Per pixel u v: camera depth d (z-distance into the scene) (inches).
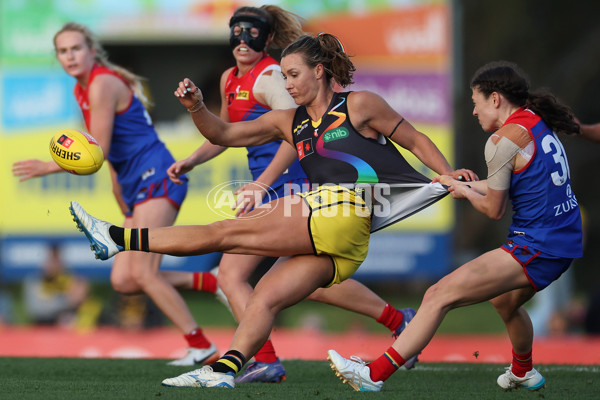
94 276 1884.8
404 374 839.7
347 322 1957.4
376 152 658.2
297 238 639.1
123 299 1612.9
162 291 913.5
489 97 663.8
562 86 2800.2
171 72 1993.1
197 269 1824.6
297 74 657.0
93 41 919.0
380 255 1854.1
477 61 2790.4
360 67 1846.7
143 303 1603.1
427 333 639.8
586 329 1512.1
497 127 668.7
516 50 2832.2
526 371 708.0
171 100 1995.6
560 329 1519.4
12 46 1860.2
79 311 1722.4
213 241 639.8
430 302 641.6
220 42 1900.8
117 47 1974.7
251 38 821.9
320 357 1071.0
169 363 925.8
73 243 1875.0
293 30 850.1
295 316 2021.4
